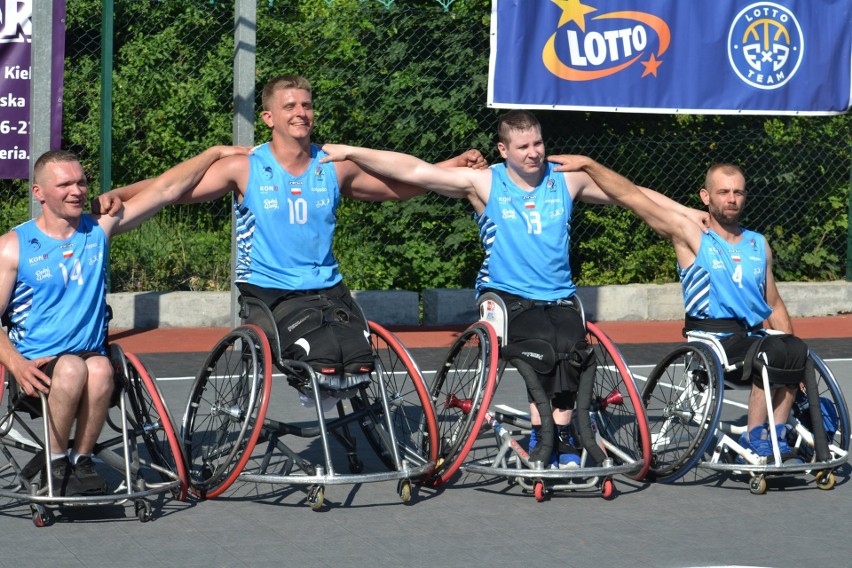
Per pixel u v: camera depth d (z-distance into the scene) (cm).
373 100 2675
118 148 2750
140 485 1225
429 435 1345
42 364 1226
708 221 1458
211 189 1373
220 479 1285
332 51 2673
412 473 1288
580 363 1334
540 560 1098
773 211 2961
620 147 2831
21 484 1245
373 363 1316
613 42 2584
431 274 2786
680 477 1395
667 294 2797
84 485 1223
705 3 2641
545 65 2547
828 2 2741
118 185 2767
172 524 1212
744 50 2680
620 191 1443
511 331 1368
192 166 1359
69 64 2755
